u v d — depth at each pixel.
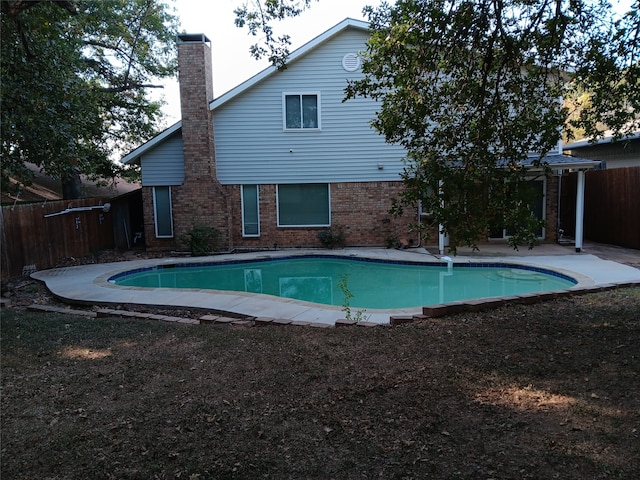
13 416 3.43
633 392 3.44
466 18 4.85
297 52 13.83
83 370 4.34
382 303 8.99
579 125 5.82
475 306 6.10
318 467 2.67
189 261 12.63
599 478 2.43
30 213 11.25
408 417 3.21
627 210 12.95
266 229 14.81
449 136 5.04
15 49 6.82
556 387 3.59
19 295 8.80
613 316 5.56
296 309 6.89
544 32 5.34
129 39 19.98
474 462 2.64
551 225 14.20
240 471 2.66
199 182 14.38
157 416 3.37
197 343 5.07
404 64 4.97
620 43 5.27
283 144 14.49
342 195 14.55
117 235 15.68
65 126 7.54
